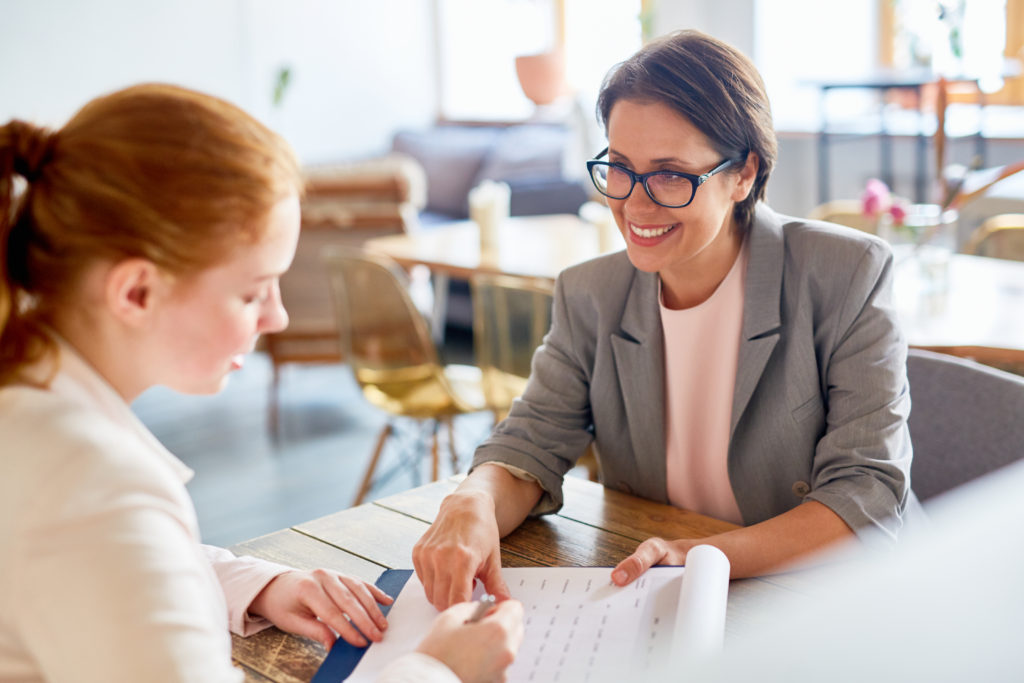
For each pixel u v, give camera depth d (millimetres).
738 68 1165
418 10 7766
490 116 7496
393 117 7719
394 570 1092
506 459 1241
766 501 1302
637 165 1170
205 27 6707
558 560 1115
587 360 1396
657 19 5445
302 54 7176
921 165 4348
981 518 349
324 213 4055
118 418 715
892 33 5051
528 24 6969
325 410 4406
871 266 1222
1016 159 4277
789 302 1257
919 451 1417
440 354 2959
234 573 1023
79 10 6191
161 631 623
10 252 706
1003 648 299
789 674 315
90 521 625
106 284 695
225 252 700
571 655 881
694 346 1324
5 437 652
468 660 735
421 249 3420
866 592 333
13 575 623
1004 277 2441
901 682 300
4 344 689
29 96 6098
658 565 1034
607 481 1425
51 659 622
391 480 3535
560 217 3922
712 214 1182
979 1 4551
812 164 5004
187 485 3576
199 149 683
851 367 1200
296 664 927
